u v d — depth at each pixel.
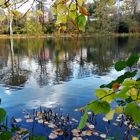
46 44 48.28
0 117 1.17
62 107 11.71
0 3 1.55
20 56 32.53
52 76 20.17
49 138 8.23
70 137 8.22
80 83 17.41
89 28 63.28
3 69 23.66
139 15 66.56
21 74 21.27
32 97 13.70
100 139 7.91
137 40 53.75
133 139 2.03
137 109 0.81
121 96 0.88
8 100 13.12
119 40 54.25
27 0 1.58
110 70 22.06
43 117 9.97
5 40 57.59
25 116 10.29
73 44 47.25
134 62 0.88
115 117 9.09
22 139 4.49
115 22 66.88
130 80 0.90
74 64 25.95
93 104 0.90
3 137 1.27
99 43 48.19
